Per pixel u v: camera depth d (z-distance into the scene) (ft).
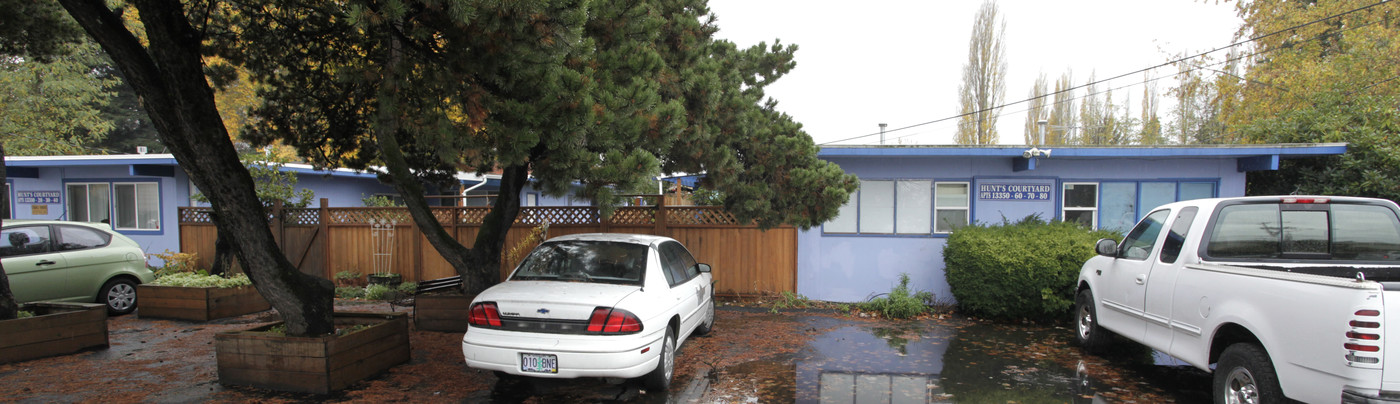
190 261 38.47
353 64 20.74
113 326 27.73
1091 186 32.99
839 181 25.16
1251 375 14.16
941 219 33.50
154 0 15.49
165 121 16.61
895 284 33.53
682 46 21.84
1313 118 38.11
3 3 20.79
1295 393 12.98
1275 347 13.44
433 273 35.83
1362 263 16.61
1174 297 17.30
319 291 18.76
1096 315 22.24
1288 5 68.54
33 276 27.12
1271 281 13.76
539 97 16.03
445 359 21.31
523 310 16.39
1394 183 32.89
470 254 25.09
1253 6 71.92
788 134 26.76
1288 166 36.99
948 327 27.61
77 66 69.31
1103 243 21.34
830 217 25.12
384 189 55.72
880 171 33.73
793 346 23.77
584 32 17.87
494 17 13.76
